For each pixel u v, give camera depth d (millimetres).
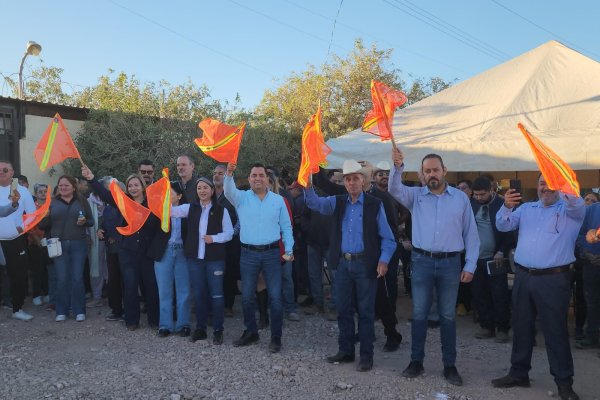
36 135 11297
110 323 6848
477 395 4508
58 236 6910
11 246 6977
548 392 4566
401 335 6152
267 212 5566
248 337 5844
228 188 5441
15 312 7078
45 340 6109
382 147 7684
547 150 4242
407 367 4988
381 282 5586
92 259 7977
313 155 5172
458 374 4812
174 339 6086
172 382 4758
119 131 12680
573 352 5723
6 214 6672
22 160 11000
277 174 7020
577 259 5980
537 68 8172
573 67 7871
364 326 5082
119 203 5957
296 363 5277
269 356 5484
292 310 7102
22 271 7066
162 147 12992
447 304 4797
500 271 6023
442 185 4820
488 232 6172
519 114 7414
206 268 5965
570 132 6543
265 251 5582
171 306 6273
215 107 14812
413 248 4930
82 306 7055
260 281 6586
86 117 12547
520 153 6625
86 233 7199
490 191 6270
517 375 4684
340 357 5297
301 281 8148
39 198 8133
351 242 5086
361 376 4926
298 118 23422
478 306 6320
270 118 22156
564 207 4426
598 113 6754
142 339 6109
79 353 5613
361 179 5078
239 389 4617
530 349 4645
